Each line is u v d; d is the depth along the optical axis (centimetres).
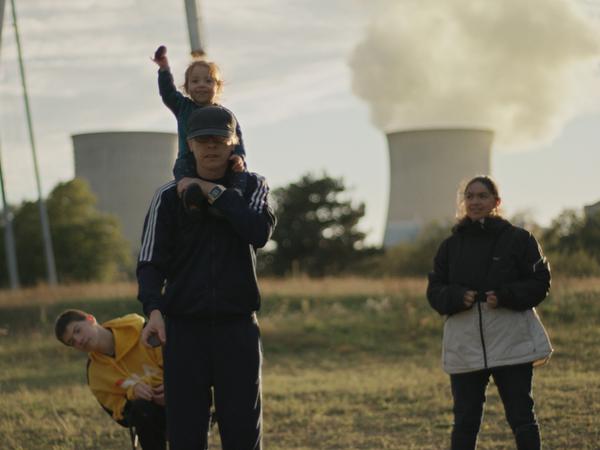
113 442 829
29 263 5428
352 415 929
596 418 820
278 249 5497
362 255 5356
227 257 454
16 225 5528
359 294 2180
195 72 541
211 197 444
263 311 2116
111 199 4900
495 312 593
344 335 1736
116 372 612
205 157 453
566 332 1520
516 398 586
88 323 608
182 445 453
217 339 453
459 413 598
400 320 1789
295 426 888
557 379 1081
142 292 450
